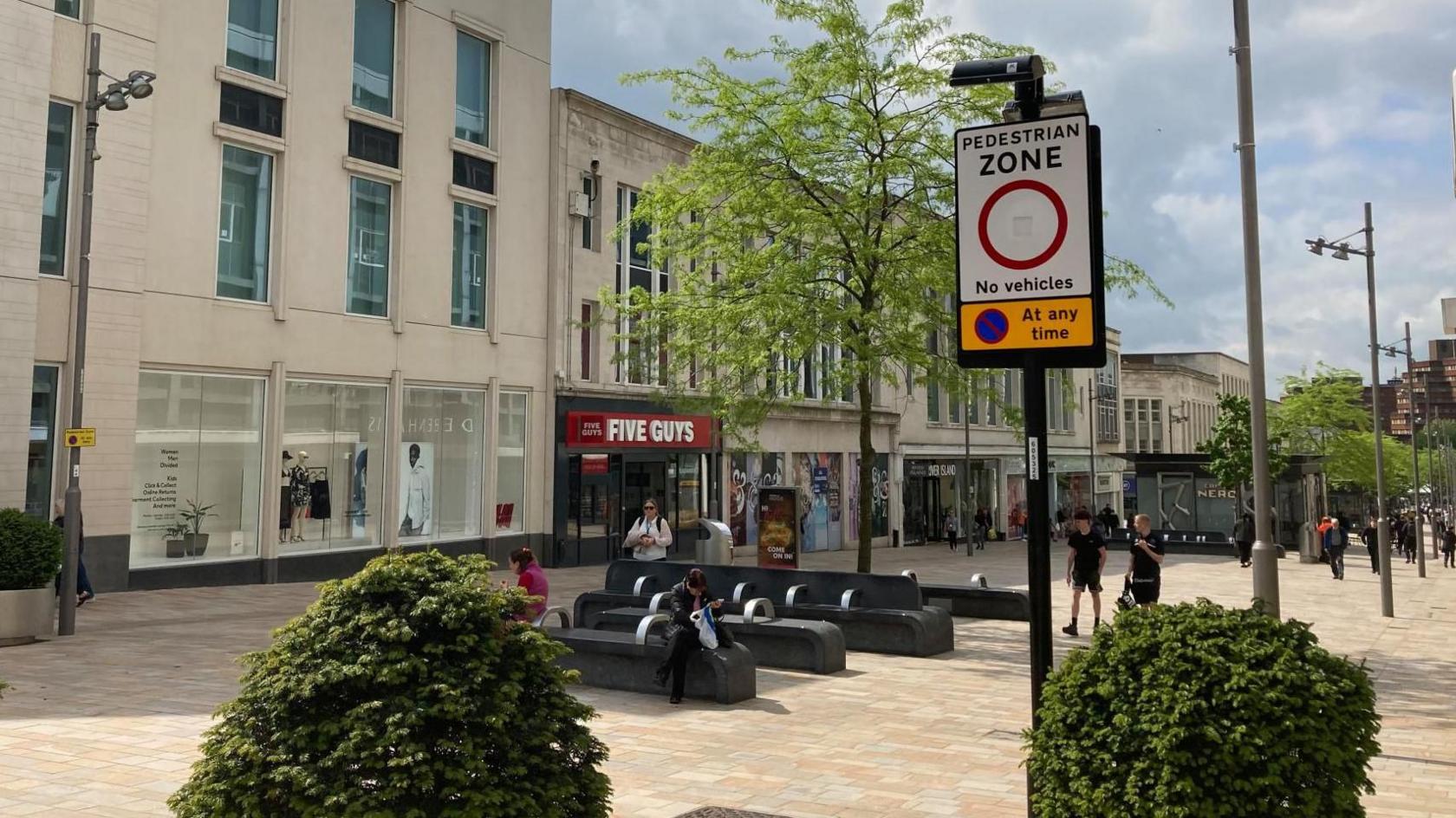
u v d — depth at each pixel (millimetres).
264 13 21188
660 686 11078
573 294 28344
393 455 23641
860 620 14484
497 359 26359
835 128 16375
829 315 15734
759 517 22469
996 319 5465
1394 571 36406
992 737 9180
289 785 4309
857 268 16453
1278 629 4781
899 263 16453
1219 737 4336
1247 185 11078
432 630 4707
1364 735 4551
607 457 29297
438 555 5004
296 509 21656
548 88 28078
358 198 23109
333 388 22578
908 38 16656
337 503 22578
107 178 18203
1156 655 4715
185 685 10586
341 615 4688
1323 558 38344
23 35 16969
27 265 16969
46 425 17625
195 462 19875
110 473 18141
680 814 6711
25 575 13406
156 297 19031
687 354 17906
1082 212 5328
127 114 18531
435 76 24812
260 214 21094
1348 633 17609
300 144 21609
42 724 8891
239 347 20438
